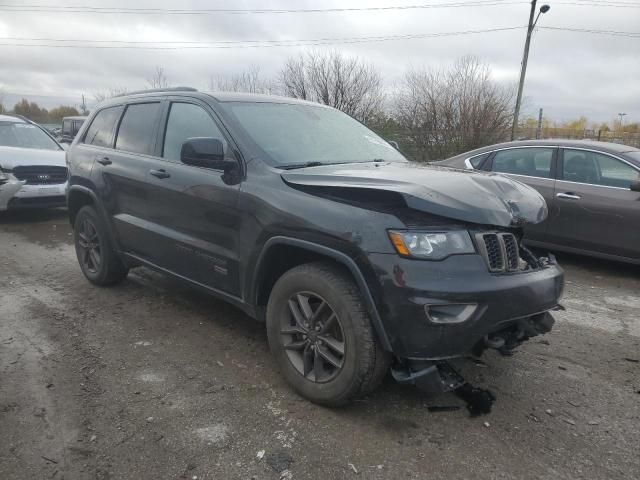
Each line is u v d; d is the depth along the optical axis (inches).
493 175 133.0
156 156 166.4
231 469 100.4
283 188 124.7
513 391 132.7
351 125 176.7
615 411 124.8
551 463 104.7
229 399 124.8
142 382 132.1
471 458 105.3
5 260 248.1
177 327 167.5
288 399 125.1
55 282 213.0
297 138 149.9
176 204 153.9
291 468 101.0
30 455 103.0
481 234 108.7
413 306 101.9
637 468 104.0
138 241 173.8
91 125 208.5
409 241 103.7
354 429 113.8
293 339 127.7
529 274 115.7
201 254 147.1
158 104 174.2
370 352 109.8
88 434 110.1
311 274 118.0
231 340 158.4
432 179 117.0
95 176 190.5
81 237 208.5
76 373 136.0
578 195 246.2
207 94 157.3
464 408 123.6
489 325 105.9
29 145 373.7
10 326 166.1
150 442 107.9
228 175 136.9
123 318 174.2
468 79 949.8
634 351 159.9
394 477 99.3
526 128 1013.2
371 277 105.7
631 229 232.7
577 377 141.5
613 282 233.5
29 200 331.0
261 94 168.4
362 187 110.3
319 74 1111.0
